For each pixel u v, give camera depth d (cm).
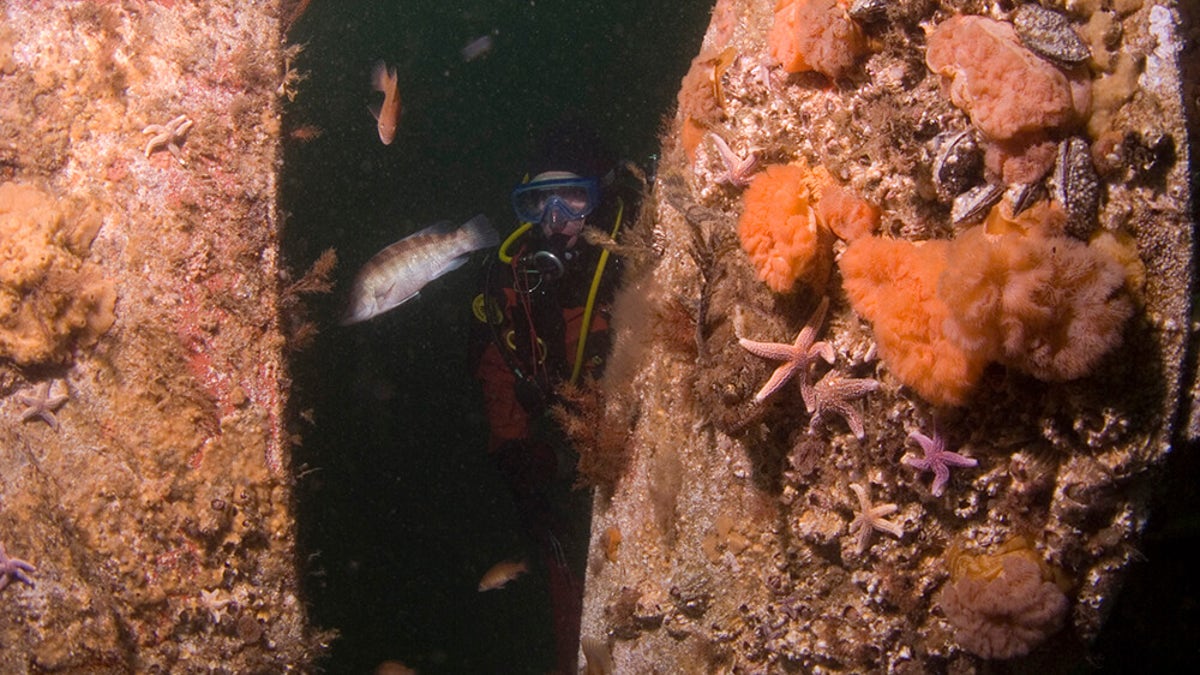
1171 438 185
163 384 301
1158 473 190
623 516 349
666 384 315
